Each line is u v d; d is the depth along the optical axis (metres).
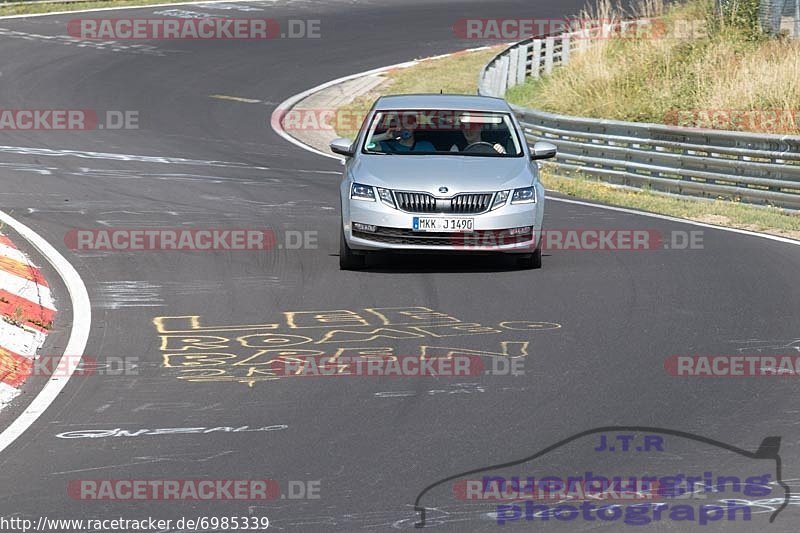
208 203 62.09
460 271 46.22
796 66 91.81
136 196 63.66
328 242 52.03
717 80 95.75
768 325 37.44
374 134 48.81
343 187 46.50
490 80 103.69
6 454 25.58
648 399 29.59
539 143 49.34
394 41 140.50
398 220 44.53
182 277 44.50
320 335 36.06
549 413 28.45
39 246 49.41
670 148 72.94
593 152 75.88
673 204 66.06
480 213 44.66
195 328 36.88
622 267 47.09
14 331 35.16
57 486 23.70
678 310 39.50
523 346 34.78
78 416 28.25
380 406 28.97
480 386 30.72
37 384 31.03
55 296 41.16
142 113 100.31
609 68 106.00
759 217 61.41
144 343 35.09
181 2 161.38
